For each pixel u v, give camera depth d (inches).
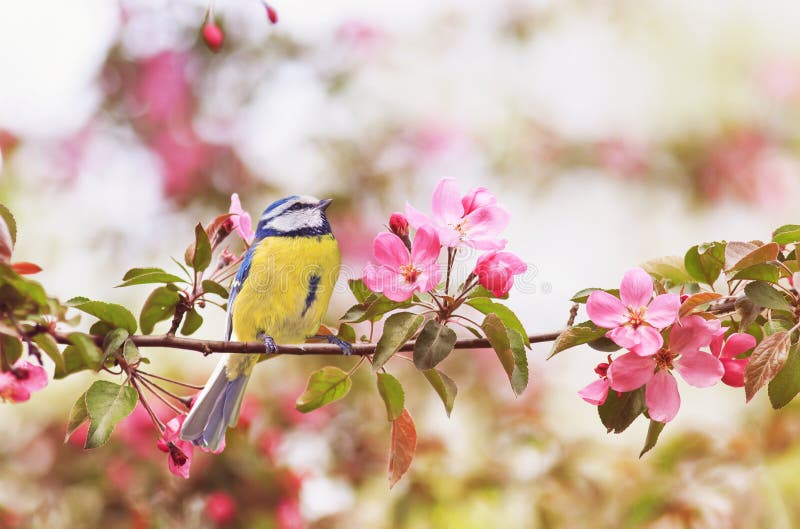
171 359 467.5
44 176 541.6
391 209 561.3
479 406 507.8
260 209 548.4
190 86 538.6
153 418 251.1
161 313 252.5
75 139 544.7
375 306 237.9
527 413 482.9
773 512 424.8
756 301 223.1
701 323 226.8
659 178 665.0
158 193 545.3
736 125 679.1
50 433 439.2
